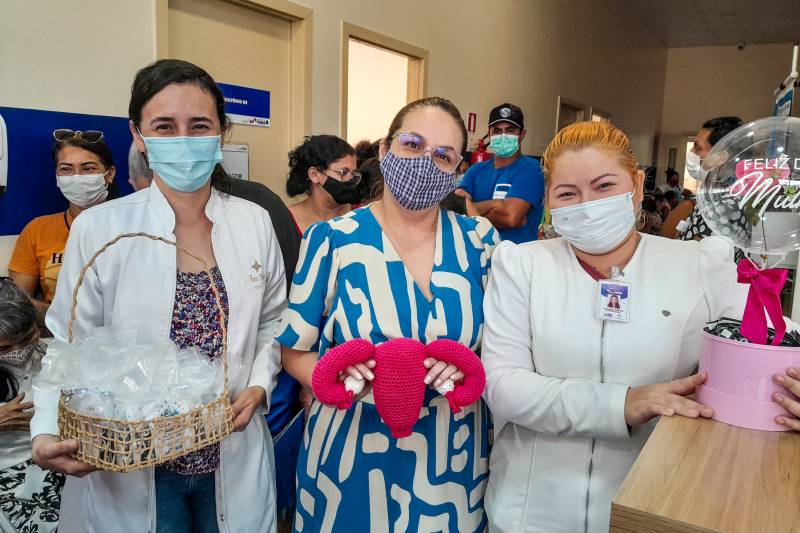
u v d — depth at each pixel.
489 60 5.60
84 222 1.23
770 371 0.85
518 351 1.20
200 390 1.05
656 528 0.62
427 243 1.27
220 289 1.28
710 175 0.97
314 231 1.26
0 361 1.50
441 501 1.19
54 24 2.20
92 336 1.08
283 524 1.78
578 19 7.51
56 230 2.23
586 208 1.09
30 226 2.19
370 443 1.18
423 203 1.21
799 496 0.66
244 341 1.30
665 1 8.68
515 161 3.39
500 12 5.68
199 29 2.88
